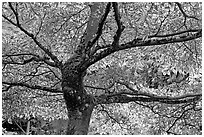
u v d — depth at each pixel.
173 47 7.57
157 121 9.46
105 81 7.89
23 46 7.86
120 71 7.68
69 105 5.54
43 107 9.23
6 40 7.66
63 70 5.62
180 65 7.42
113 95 6.04
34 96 8.81
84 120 5.54
